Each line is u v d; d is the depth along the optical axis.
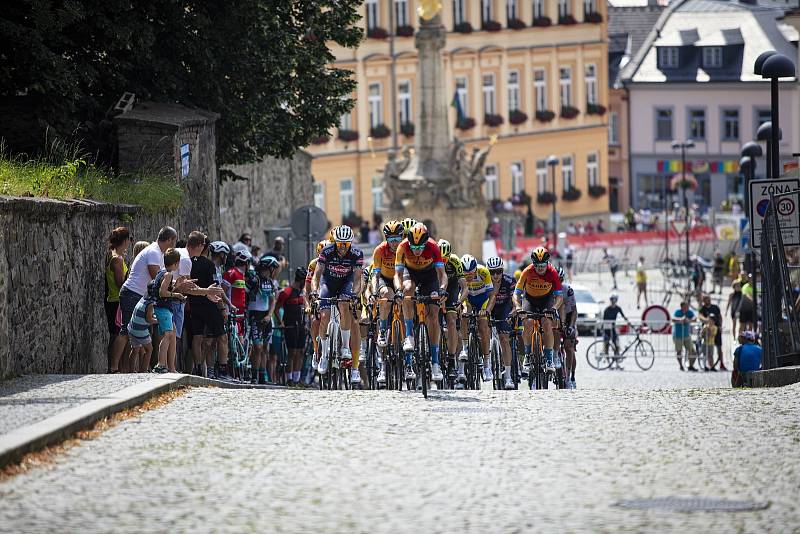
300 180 125.62
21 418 28.58
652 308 98.75
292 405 32.72
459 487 23.98
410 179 146.38
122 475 24.83
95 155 59.19
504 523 21.62
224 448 27.22
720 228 176.00
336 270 44.12
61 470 25.19
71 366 42.50
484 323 49.94
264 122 68.50
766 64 52.91
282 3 67.00
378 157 179.25
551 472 25.17
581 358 98.25
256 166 108.06
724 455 26.62
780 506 22.69
